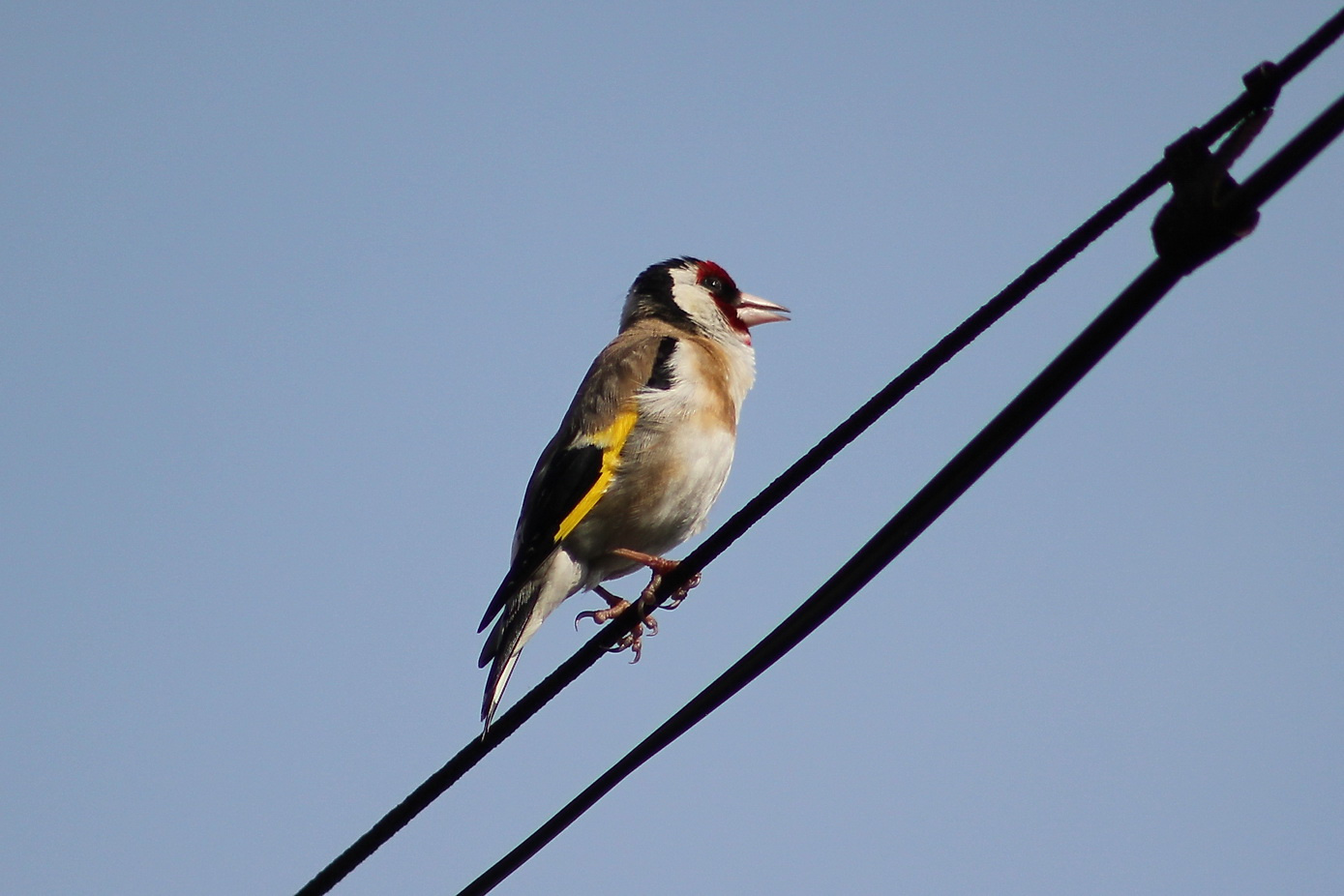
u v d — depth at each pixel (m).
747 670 9.27
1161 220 6.79
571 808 10.40
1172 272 6.81
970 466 7.82
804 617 8.94
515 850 10.77
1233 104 6.68
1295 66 6.50
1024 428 7.52
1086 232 7.22
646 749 9.91
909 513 8.21
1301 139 6.32
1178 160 6.81
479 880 10.95
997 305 7.62
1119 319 6.99
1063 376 7.25
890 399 8.20
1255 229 6.69
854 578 8.60
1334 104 6.20
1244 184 6.54
